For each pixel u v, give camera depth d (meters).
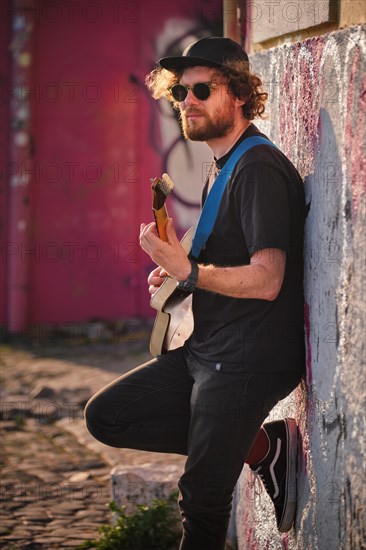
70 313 13.92
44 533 5.57
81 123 13.86
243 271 3.69
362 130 3.30
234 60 3.98
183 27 14.02
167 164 14.08
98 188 13.96
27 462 7.29
